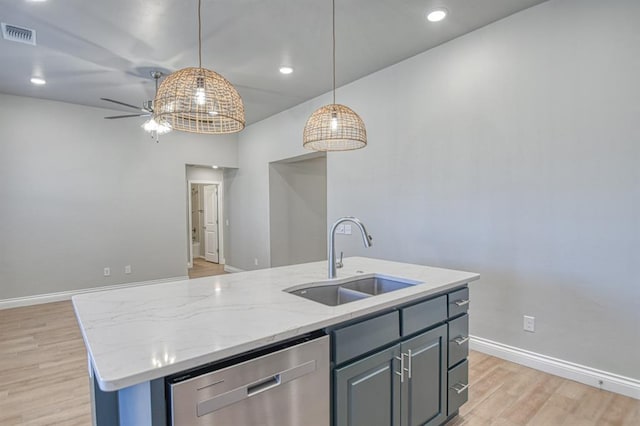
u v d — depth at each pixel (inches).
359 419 57.2
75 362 114.0
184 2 99.7
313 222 257.3
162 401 37.9
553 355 102.0
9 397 93.0
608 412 83.5
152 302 60.8
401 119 141.9
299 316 53.0
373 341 59.3
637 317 87.7
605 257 92.3
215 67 146.6
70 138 193.5
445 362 75.3
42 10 102.7
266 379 44.9
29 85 164.9
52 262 188.5
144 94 177.5
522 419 81.3
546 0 100.7
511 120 109.3
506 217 111.1
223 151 255.6
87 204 199.0
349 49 131.3
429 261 132.9
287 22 111.6
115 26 112.7
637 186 87.1
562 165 99.2
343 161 168.4
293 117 206.5
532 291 105.9
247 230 255.8
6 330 143.8
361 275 85.7
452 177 125.2
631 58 87.6
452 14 107.9
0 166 175.0
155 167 222.8
